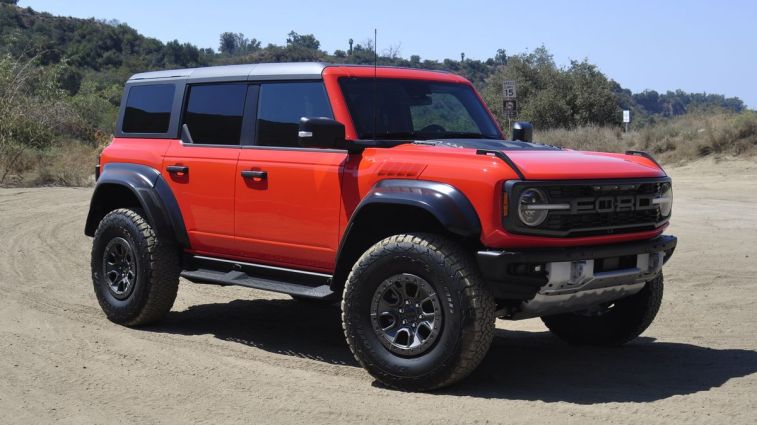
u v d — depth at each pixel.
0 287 8.69
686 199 17.11
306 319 7.58
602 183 5.20
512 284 4.96
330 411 4.77
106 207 7.64
